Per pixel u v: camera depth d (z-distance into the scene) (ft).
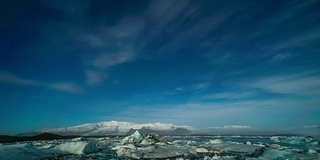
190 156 60.44
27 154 54.49
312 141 117.29
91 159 54.95
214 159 54.03
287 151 66.64
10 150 55.26
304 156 59.98
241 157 57.82
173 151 64.64
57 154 61.05
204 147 75.56
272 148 75.92
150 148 67.05
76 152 64.34
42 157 54.95
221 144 80.23
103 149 79.46
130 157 57.82
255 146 74.54
